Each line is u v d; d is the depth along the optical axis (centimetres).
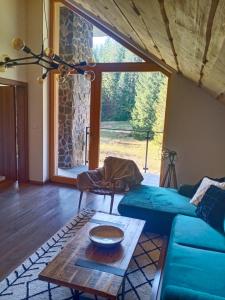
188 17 123
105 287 169
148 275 249
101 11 245
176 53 238
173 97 417
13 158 507
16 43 252
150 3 131
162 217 299
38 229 330
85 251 208
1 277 238
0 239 304
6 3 414
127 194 347
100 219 269
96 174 399
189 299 152
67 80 533
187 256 204
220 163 411
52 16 464
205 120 407
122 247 216
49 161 513
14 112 488
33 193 457
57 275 178
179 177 433
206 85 331
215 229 256
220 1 91
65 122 547
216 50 151
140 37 264
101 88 463
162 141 441
